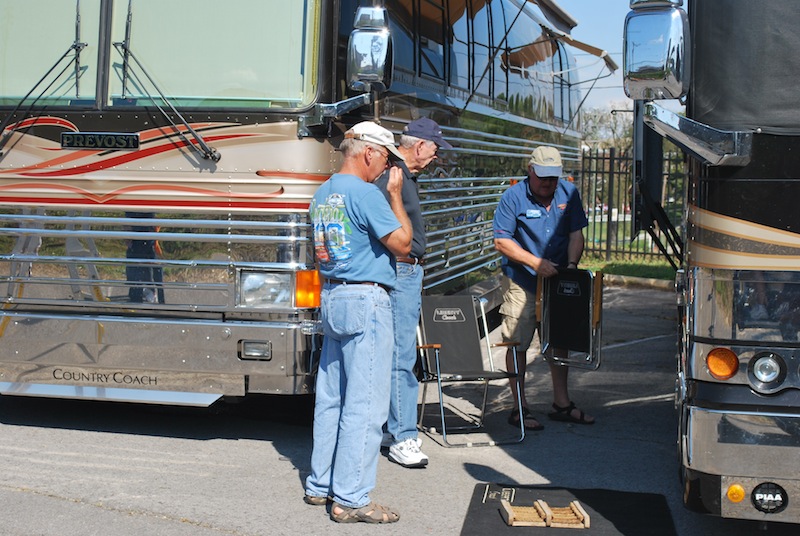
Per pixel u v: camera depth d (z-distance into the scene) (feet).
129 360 20.40
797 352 13.09
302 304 19.57
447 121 26.84
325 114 19.30
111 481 18.48
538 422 22.95
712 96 13.34
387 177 19.12
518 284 22.72
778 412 13.15
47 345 20.81
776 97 13.03
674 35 12.46
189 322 19.94
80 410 23.91
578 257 22.72
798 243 13.00
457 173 27.89
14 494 17.62
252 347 19.75
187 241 19.88
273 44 19.71
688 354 13.76
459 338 22.04
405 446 19.72
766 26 13.06
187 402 20.27
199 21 19.97
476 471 19.52
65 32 20.56
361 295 16.15
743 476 13.25
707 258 13.37
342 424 16.48
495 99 32.14
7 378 21.31
